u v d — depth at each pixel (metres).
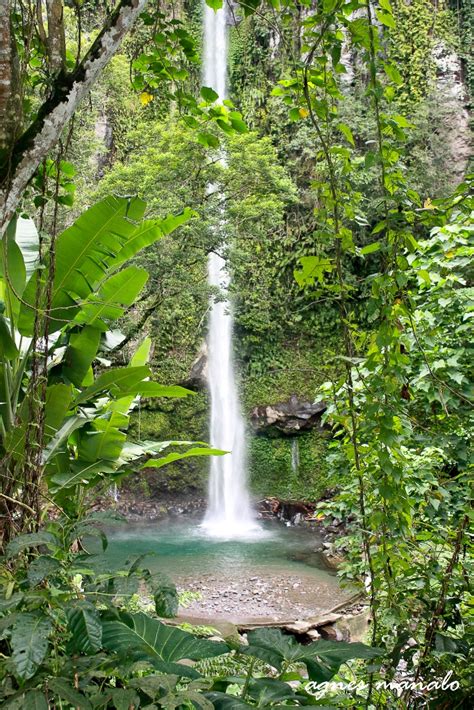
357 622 6.43
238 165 8.78
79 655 1.88
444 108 15.01
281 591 8.29
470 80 15.76
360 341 2.54
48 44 2.62
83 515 3.71
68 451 3.81
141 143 10.09
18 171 2.39
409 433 2.49
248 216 9.09
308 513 13.80
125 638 1.85
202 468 14.86
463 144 15.28
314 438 15.09
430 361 2.87
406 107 15.24
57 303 3.65
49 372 3.80
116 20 2.51
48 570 1.76
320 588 8.41
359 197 2.52
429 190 14.11
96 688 1.81
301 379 15.31
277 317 15.66
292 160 15.52
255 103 16.41
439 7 16.09
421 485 2.69
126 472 3.90
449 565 2.32
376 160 2.36
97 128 15.12
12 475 2.88
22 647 1.57
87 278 3.68
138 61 3.53
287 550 10.83
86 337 3.83
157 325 12.02
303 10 10.97
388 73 2.48
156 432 14.84
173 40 3.42
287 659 1.78
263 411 15.28
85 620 1.69
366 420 2.35
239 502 14.91
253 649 1.82
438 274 3.25
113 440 3.76
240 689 2.89
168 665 1.74
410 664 2.29
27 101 3.05
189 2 16.88
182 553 10.59
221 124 3.61
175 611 1.82
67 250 3.56
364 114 11.98
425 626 2.37
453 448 2.37
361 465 2.61
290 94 2.84
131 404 4.35
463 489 2.59
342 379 2.47
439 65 15.78
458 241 3.11
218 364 15.45
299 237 15.34
